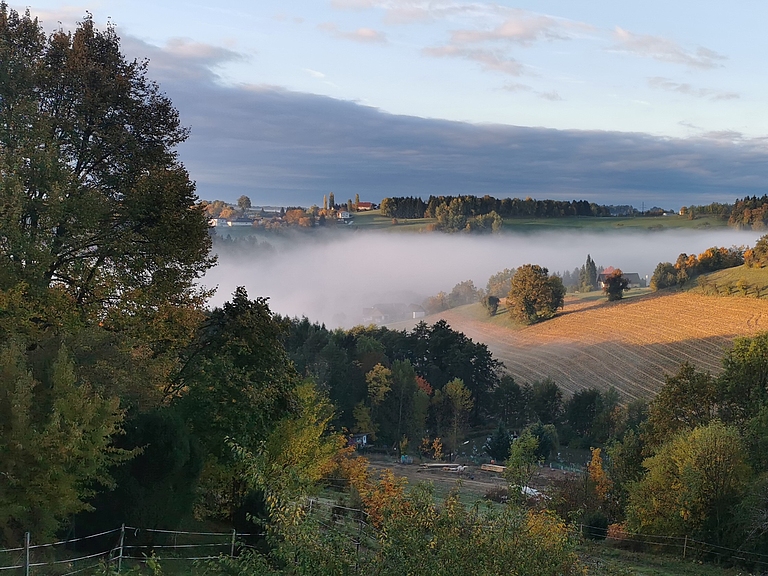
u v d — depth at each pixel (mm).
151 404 20078
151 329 26875
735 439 33812
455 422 90062
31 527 14750
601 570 15570
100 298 26734
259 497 21500
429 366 113062
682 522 33562
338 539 9906
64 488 14711
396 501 10734
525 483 13375
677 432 43219
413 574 9594
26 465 14469
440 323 116438
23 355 15984
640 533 35000
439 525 10266
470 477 64688
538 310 165875
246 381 23312
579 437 102000
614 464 47656
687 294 158375
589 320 157500
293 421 25906
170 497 18125
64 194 25016
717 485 32969
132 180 28609
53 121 26031
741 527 31562
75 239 26266
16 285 20781
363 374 94188
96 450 15312
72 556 16328
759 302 141625
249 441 22844
